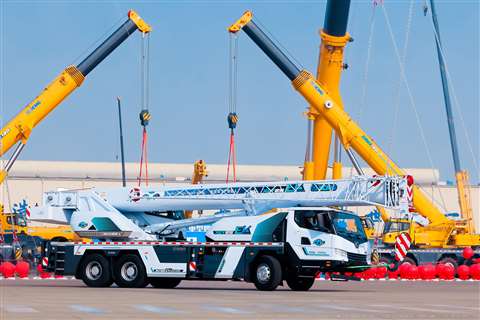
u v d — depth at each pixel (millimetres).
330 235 41094
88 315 25078
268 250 41719
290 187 46531
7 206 115125
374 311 27375
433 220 70688
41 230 76500
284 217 42094
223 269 42438
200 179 73438
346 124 71625
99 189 48938
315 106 72188
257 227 42312
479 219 116188
